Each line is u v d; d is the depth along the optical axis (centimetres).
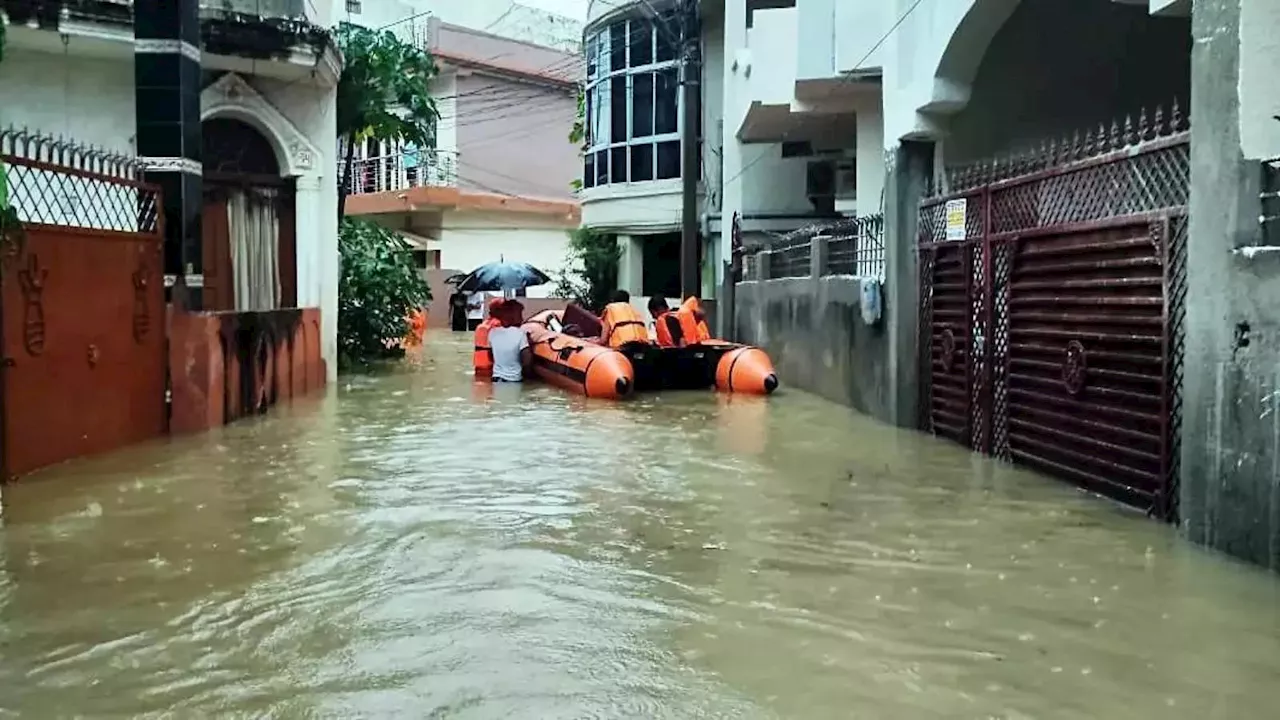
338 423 1016
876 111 1302
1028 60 1021
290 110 1321
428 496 679
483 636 421
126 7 1077
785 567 518
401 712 349
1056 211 716
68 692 366
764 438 928
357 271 1723
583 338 1534
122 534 576
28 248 707
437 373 1600
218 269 1263
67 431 770
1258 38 487
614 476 748
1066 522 600
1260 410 487
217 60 1198
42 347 732
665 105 2116
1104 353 654
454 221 3053
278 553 541
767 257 1581
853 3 1123
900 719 342
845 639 416
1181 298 571
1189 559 516
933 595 471
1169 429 585
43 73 1130
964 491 691
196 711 351
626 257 2348
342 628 430
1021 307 769
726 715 346
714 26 2033
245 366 1041
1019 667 385
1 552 540
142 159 913
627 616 445
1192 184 536
